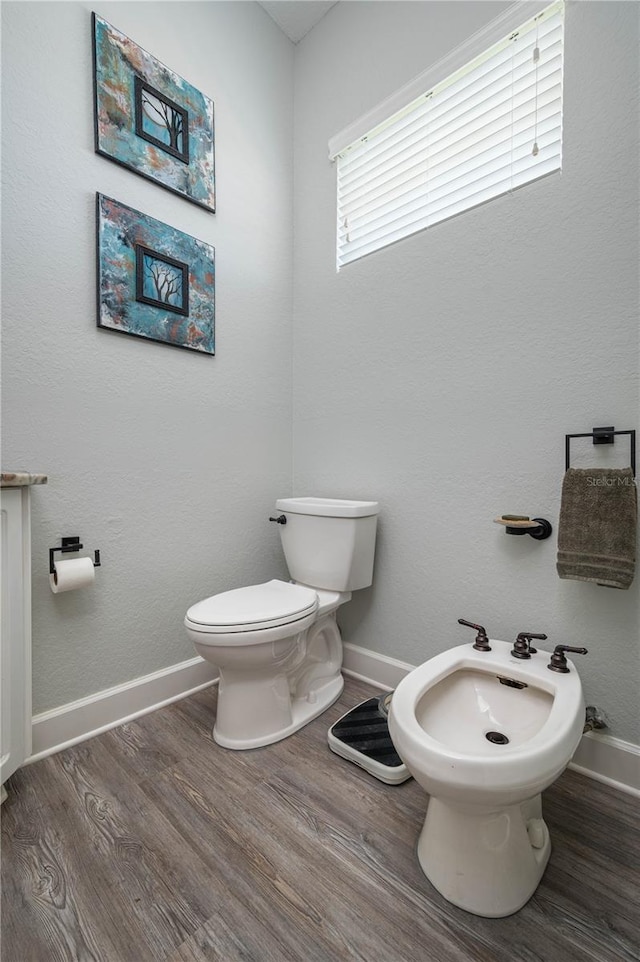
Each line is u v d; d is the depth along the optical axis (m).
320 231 1.97
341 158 1.90
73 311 1.34
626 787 1.17
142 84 1.50
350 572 1.61
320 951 0.78
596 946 0.79
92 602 1.40
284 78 2.04
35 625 1.28
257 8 1.91
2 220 1.20
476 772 0.74
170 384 1.61
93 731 1.39
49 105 1.28
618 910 0.85
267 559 1.97
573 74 1.25
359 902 0.86
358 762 1.25
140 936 0.80
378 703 1.57
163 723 1.46
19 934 0.80
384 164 1.74
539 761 0.76
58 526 1.32
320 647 1.67
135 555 1.51
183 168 1.62
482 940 0.80
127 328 1.46
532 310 1.34
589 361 1.23
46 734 1.29
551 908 0.85
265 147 1.95
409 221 1.66
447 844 0.89
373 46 1.74
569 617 1.28
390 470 1.71
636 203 1.15
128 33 1.46
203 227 1.70
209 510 1.75
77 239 1.35
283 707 1.40
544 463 1.32
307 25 1.99
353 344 1.84
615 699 1.20
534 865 0.90
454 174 1.54
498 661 1.11
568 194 1.26
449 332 1.53
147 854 0.96
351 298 1.85
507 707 1.10
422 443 1.61
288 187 2.06
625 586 1.10
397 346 1.69
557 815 1.09
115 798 1.12
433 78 1.54
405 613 1.68
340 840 1.00
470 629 1.49
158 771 1.23
